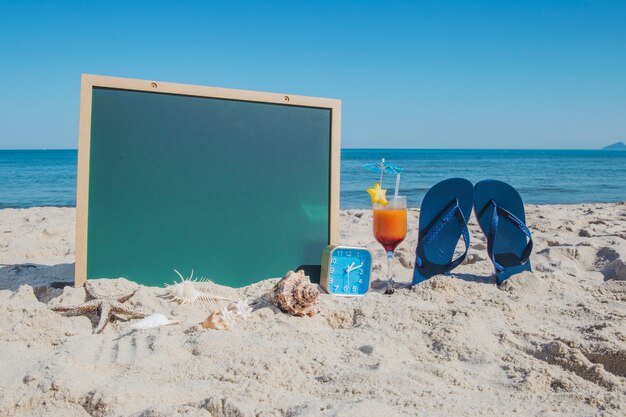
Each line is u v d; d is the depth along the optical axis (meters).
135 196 2.83
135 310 2.40
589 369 1.88
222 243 2.97
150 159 2.85
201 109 2.94
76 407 1.55
